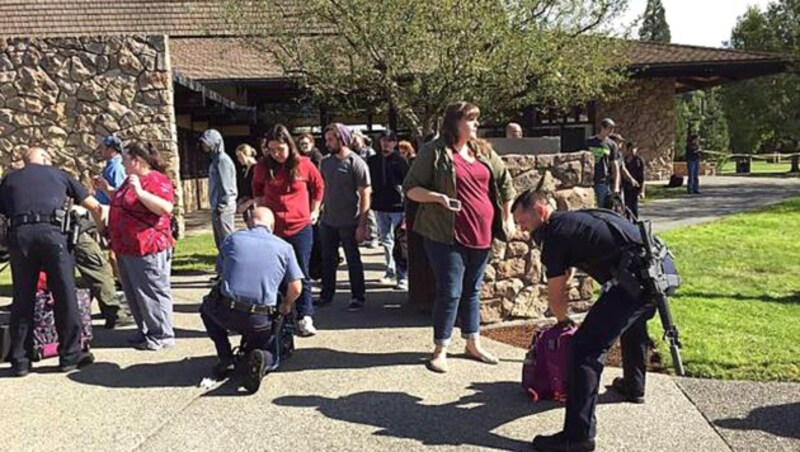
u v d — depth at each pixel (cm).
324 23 1098
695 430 398
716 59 1938
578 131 1741
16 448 389
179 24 1905
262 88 1781
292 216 583
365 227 679
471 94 1074
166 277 570
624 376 442
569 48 1131
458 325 610
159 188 553
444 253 490
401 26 1011
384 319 645
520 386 471
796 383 464
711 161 3194
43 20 1919
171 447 389
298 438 398
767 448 375
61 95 1184
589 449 375
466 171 487
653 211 1460
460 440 393
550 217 404
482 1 1025
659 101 2119
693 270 825
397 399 452
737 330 572
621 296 384
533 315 630
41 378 500
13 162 1190
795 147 4191
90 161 1191
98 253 625
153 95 1188
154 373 509
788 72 2295
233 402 451
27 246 500
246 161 830
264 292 479
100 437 402
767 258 895
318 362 524
